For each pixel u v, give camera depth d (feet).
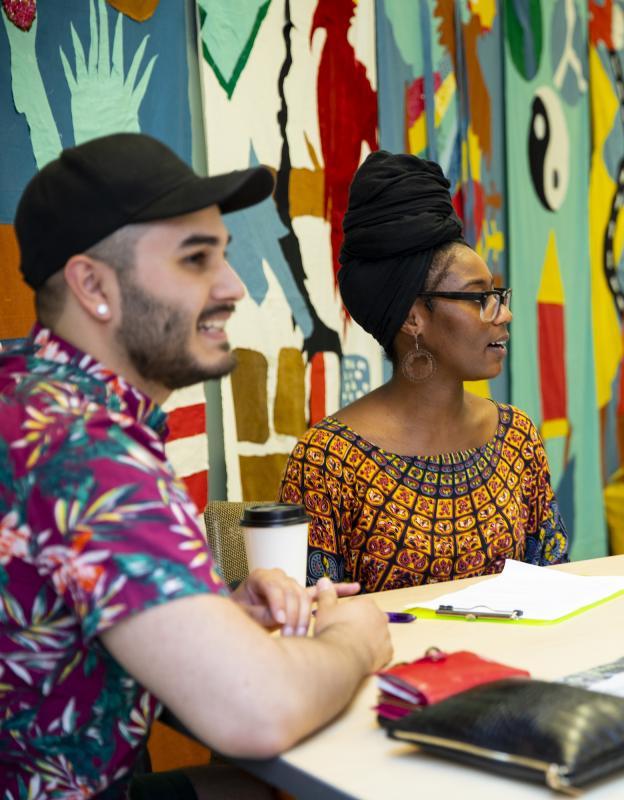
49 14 8.11
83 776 3.48
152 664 3.07
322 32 10.03
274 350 9.70
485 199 11.82
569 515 12.85
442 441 6.44
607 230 13.43
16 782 3.53
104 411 3.40
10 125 7.88
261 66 9.54
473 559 6.27
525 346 12.27
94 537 3.10
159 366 3.66
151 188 3.55
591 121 13.16
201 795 4.40
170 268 3.58
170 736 8.49
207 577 3.15
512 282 12.12
